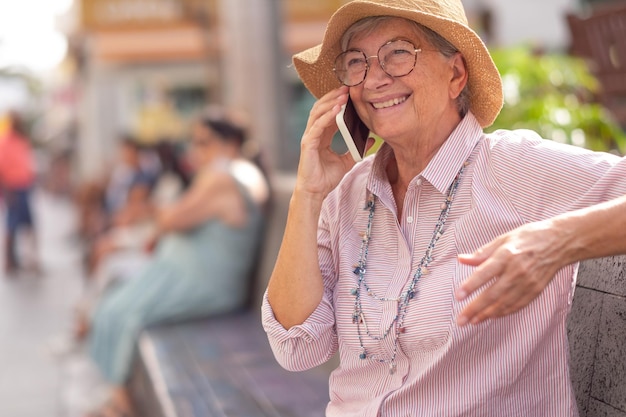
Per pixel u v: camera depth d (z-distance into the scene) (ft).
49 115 121.08
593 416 6.02
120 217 26.53
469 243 5.61
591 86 10.98
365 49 5.87
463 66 5.93
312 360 6.33
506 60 10.77
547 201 5.47
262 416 9.99
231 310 16.03
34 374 19.07
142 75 44.34
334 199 6.44
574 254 4.70
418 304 5.64
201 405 10.44
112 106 50.75
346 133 5.98
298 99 28.99
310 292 6.12
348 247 6.16
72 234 45.03
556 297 5.52
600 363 5.94
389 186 6.06
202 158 16.42
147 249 18.94
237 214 15.72
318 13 24.59
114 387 15.25
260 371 11.92
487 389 5.56
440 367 5.60
